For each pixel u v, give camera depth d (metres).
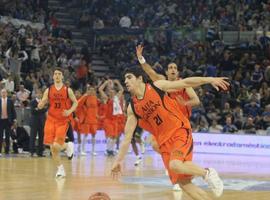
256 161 20.00
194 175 7.33
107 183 12.20
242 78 26.67
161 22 31.62
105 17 32.53
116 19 32.25
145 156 21.33
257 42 28.02
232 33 28.88
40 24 29.81
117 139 22.38
